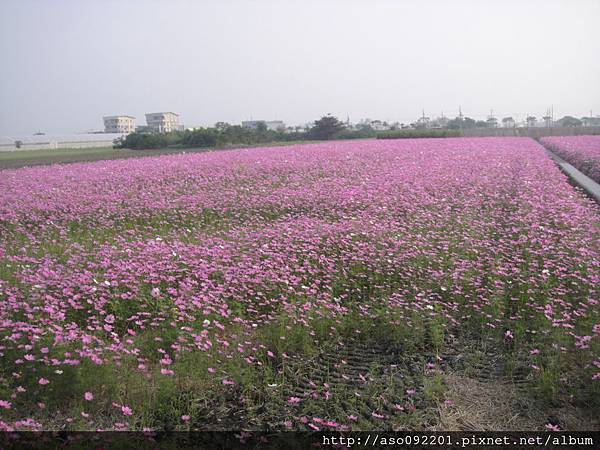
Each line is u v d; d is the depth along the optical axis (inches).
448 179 507.8
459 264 245.3
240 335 180.4
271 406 145.6
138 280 220.4
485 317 197.6
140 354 165.0
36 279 211.8
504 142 1333.7
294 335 178.9
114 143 1632.6
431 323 187.6
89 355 145.3
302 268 240.1
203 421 139.1
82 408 134.7
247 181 542.0
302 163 690.8
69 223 364.8
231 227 343.9
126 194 470.6
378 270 239.8
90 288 201.3
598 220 328.2
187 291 206.8
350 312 201.0
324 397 148.3
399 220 347.9
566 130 2026.3
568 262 243.0
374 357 174.7
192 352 164.7
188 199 427.2
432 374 162.2
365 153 871.7
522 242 283.0
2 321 167.8
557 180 511.5
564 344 168.9
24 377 145.4
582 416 139.7
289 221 358.6
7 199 431.8
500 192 456.8
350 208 386.0
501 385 156.6
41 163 858.1
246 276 223.5
